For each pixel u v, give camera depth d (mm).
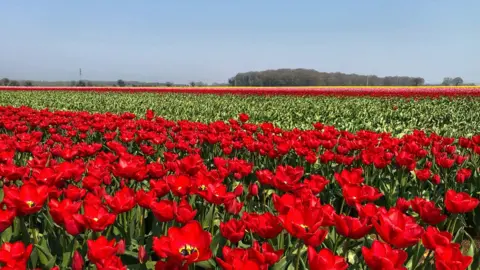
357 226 976
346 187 1278
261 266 830
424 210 1141
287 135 2812
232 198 1260
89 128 3502
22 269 844
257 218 1039
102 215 1098
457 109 8000
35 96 11812
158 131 3100
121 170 1435
